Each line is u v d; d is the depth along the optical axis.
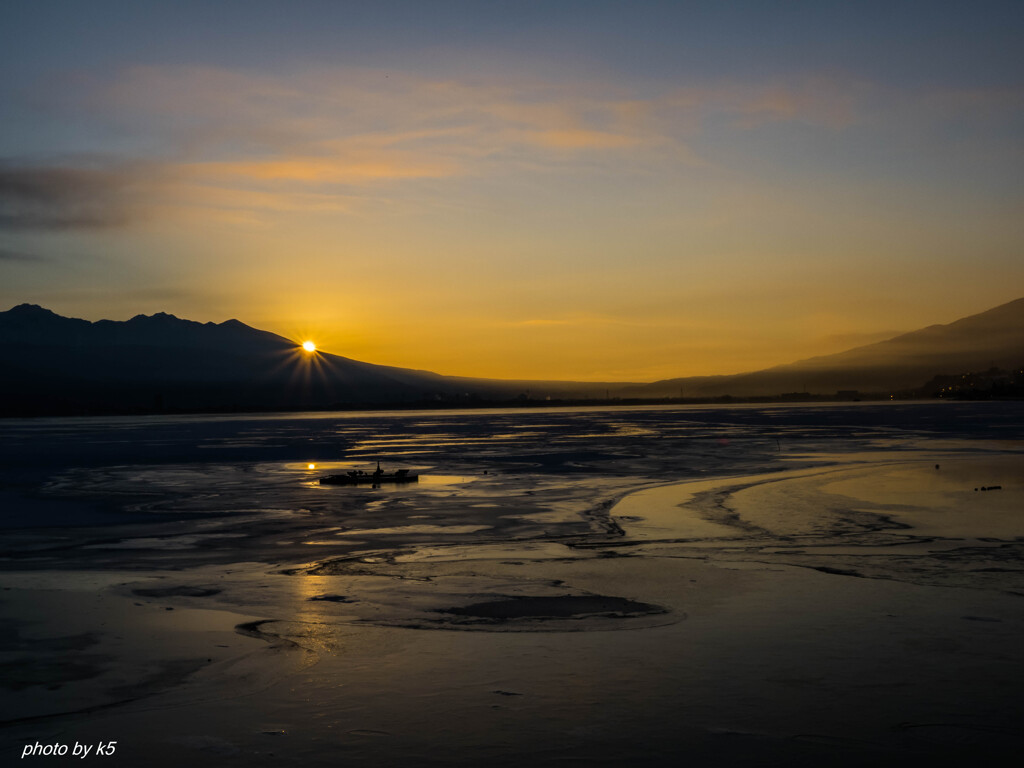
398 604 17.59
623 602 17.67
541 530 28.58
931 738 10.53
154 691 12.23
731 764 9.85
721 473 49.72
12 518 33.25
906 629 15.36
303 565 22.42
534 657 13.77
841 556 23.12
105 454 79.38
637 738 10.56
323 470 57.09
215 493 42.09
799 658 13.66
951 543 25.27
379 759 10.01
